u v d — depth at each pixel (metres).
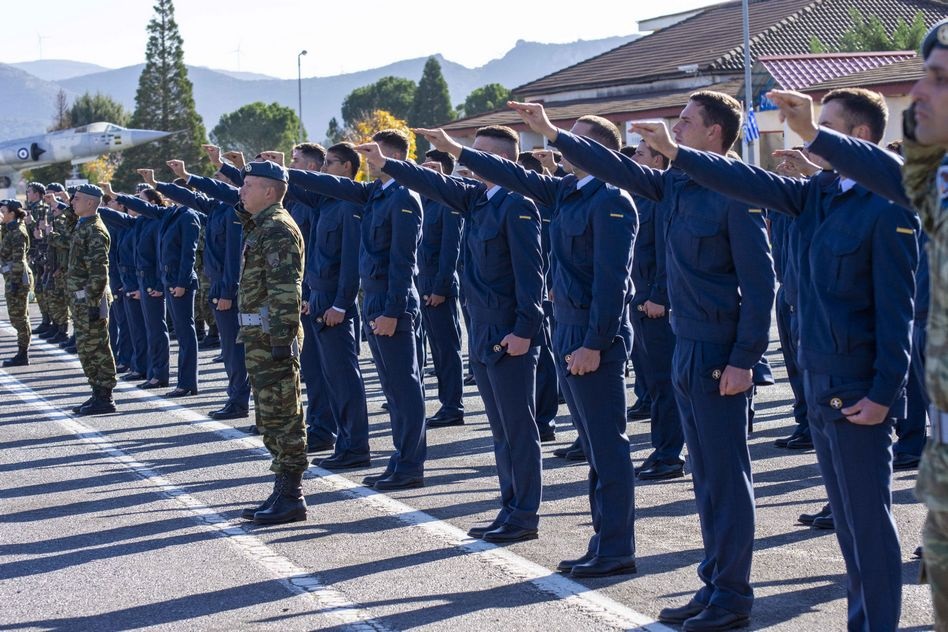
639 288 8.15
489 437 9.66
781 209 4.65
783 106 3.94
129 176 70.56
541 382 9.41
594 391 5.75
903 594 5.43
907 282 4.34
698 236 4.98
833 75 29.19
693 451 5.17
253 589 5.77
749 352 4.90
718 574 5.05
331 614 5.36
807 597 5.41
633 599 5.43
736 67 35.56
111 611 5.52
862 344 4.43
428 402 11.52
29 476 8.59
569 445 9.17
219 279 10.78
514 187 6.04
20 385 13.55
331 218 8.51
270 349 6.99
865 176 3.89
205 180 10.42
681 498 7.43
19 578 6.09
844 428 4.47
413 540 6.56
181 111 70.75
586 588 5.61
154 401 11.99
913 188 3.34
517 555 6.20
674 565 5.95
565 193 5.89
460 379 10.37
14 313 15.34
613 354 5.74
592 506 5.97
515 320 6.44
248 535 6.78
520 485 6.53
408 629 5.12
